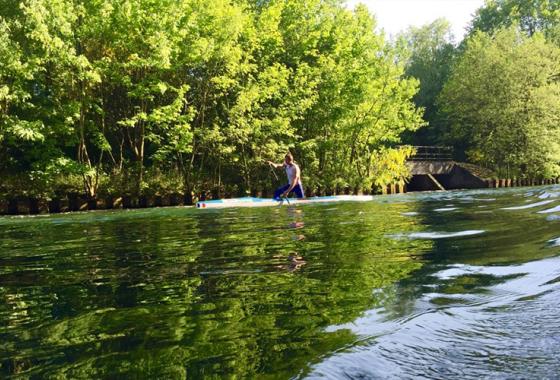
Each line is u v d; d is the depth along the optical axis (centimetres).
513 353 207
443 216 961
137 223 1079
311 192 2753
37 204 1916
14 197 1953
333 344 225
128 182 2245
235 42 2377
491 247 521
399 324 254
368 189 3045
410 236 645
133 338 247
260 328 256
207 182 2541
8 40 1817
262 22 2600
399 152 3250
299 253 517
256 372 195
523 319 254
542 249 485
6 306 330
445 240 595
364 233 696
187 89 2152
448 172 3872
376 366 195
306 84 2694
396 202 1670
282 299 320
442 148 4469
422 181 3800
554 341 219
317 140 2880
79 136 2197
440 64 5538
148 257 533
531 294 310
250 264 459
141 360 215
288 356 211
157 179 2320
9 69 1822
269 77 2472
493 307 283
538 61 3981
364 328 249
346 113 2883
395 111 3103
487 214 955
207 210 1534
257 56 2722
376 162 3180
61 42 1802
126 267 472
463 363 197
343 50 2950
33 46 1906
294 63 2889
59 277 433
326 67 2775
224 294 339
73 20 1881
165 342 239
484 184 3712
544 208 1019
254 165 2620
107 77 2139
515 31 4359
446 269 408
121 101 2330
